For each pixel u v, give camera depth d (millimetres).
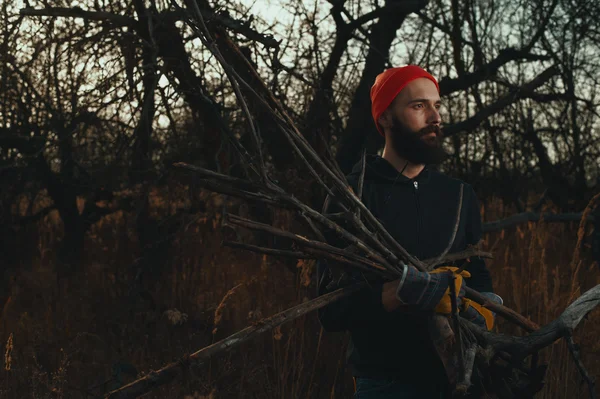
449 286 1575
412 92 1902
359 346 1847
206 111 3752
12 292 4586
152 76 3744
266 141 3861
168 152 4719
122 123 4211
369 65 4438
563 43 5941
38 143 4809
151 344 3701
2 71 4180
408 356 1780
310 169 1707
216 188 1594
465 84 4875
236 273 4738
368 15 4367
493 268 4621
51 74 4309
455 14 5297
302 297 3828
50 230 6457
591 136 6680
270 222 4133
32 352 3291
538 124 6926
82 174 5188
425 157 1909
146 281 4570
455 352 1614
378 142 4422
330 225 1646
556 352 3156
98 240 6367
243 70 3604
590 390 1645
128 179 4961
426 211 1908
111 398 1501
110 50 3979
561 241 5648
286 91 4070
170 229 4879
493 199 6750
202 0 3338
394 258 1680
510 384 1736
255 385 3092
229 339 1570
